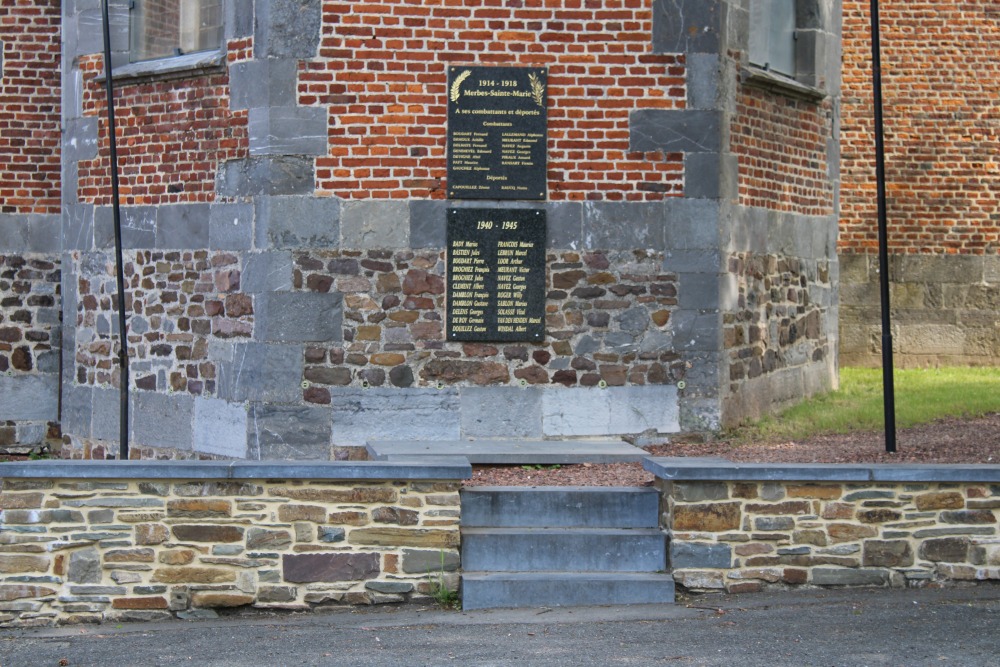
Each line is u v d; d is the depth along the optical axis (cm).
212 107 1092
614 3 1060
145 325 1147
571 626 732
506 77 1052
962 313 1544
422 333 1053
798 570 790
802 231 1224
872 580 792
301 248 1047
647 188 1063
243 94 1066
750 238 1122
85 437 1209
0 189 1291
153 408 1141
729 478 784
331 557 782
